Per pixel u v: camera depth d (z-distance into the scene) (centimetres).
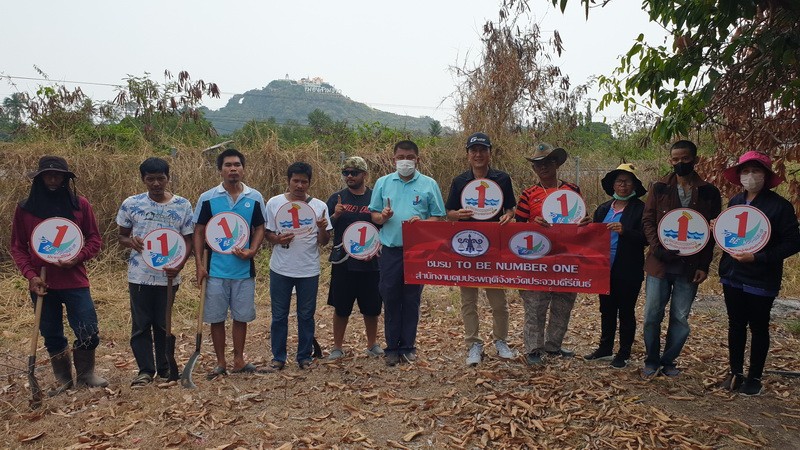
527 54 1366
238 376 540
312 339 577
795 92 469
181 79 1400
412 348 579
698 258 495
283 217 550
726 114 573
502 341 576
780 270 466
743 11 383
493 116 1345
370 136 1399
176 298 828
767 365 561
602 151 1633
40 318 491
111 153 1126
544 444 402
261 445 403
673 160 496
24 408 473
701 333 671
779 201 464
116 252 1026
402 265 565
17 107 1355
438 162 1291
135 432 426
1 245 978
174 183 1087
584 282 534
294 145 1242
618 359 548
